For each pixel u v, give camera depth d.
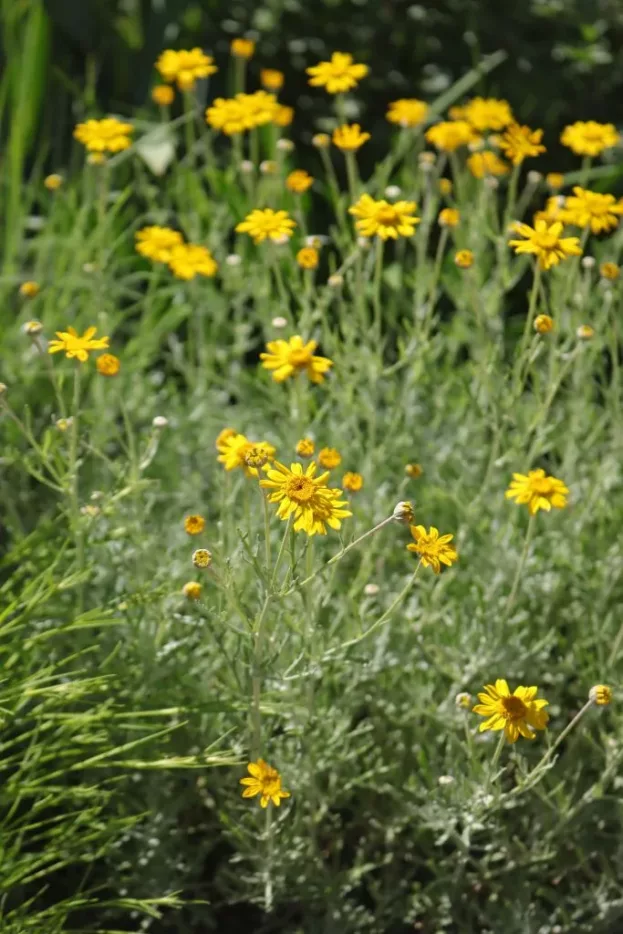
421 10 6.49
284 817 3.35
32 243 5.47
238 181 5.87
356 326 4.08
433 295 4.15
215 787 3.64
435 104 6.09
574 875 3.73
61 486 3.46
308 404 4.35
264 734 3.29
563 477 4.20
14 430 4.62
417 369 4.25
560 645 4.00
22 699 3.25
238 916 3.82
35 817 3.68
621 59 6.63
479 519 4.07
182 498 4.41
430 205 4.46
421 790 3.39
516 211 4.92
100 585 3.83
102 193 4.70
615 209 3.82
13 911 3.22
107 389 4.79
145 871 3.58
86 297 5.23
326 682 3.57
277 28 6.51
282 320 3.59
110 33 6.67
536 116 6.48
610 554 3.99
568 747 3.68
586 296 4.05
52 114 6.41
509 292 5.79
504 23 6.51
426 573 4.00
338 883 3.59
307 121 6.56
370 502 4.03
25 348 4.98
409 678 3.79
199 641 3.64
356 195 4.65
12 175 5.59
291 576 3.12
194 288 4.93
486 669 3.69
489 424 3.88
